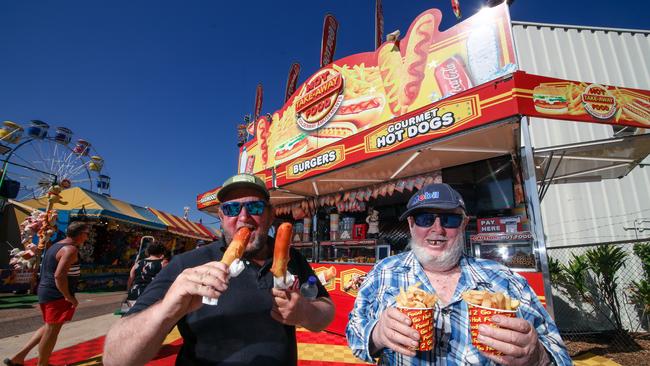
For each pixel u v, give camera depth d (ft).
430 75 18.17
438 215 6.33
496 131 12.41
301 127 27.66
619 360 15.16
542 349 4.59
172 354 15.42
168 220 66.33
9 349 16.56
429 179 17.84
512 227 13.64
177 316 4.17
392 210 23.22
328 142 24.72
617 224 23.13
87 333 19.99
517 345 4.15
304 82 28.12
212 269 4.06
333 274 20.31
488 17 15.79
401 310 4.85
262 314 5.51
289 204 28.63
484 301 4.48
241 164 37.99
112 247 53.52
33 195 50.14
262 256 6.39
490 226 14.23
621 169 20.35
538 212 12.47
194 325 5.32
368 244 19.66
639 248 21.15
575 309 20.94
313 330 5.74
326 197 24.75
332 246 23.03
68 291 12.48
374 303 6.39
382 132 14.98
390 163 16.60
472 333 4.60
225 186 6.12
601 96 11.16
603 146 15.69
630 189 23.73
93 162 59.93
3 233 45.06
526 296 5.65
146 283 17.62
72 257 12.65
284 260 4.90
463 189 16.34
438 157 15.57
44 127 49.37
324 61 26.94
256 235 5.91
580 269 20.44
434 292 6.06
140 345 4.18
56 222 42.88
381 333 5.01
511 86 10.64
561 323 20.84
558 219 23.82
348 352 15.89
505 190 14.85
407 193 21.53
